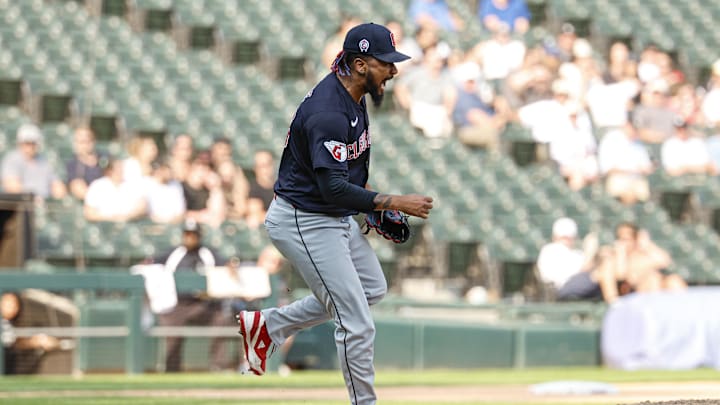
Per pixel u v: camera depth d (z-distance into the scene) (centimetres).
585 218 5666
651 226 5781
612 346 4200
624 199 5841
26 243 3638
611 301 4644
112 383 3061
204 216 4678
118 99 5584
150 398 2489
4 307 3312
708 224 5991
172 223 4634
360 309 1563
